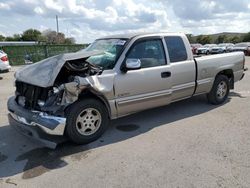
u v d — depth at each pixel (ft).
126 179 10.42
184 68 17.17
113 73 14.05
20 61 73.41
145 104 15.62
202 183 9.98
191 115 18.15
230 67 20.61
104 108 14.16
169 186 9.86
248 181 10.03
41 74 13.19
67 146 13.64
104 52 14.64
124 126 16.31
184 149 12.89
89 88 12.98
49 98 12.78
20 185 10.25
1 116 18.75
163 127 15.99
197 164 11.40
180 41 17.40
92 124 13.88
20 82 14.48
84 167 11.50
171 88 16.66
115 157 12.31
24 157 12.59
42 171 11.28
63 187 10.03
